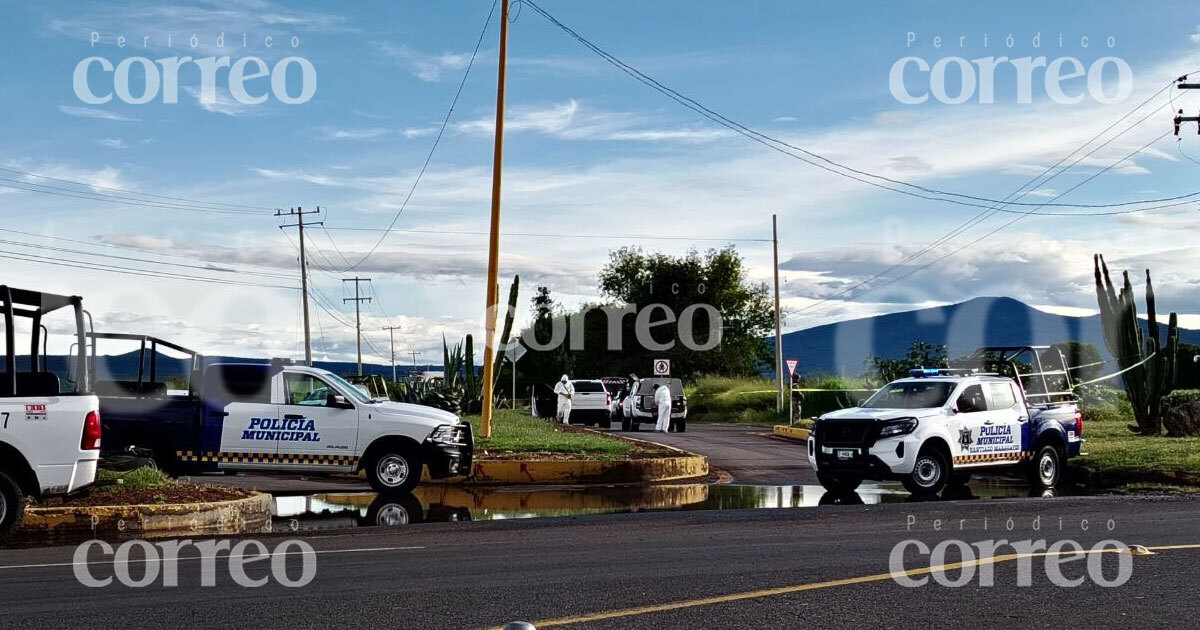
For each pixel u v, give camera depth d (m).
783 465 23.25
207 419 16.80
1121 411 38.06
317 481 19.23
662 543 11.09
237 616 7.46
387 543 11.10
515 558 10.07
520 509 15.02
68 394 11.82
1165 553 10.05
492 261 24.70
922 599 7.97
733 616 7.42
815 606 7.75
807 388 48.62
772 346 90.88
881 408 18.67
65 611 7.65
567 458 20.22
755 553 10.37
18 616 7.50
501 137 24.83
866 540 11.25
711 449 28.19
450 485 18.66
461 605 7.82
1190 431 25.91
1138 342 28.17
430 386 35.59
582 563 9.77
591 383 47.47
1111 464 19.73
